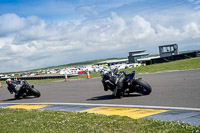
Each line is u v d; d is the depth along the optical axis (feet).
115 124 18.47
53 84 78.48
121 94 33.45
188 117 19.38
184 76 50.67
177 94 31.12
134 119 19.65
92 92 44.16
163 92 33.88
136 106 26.25
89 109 27.96
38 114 25.89
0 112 30.25
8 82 46.44
